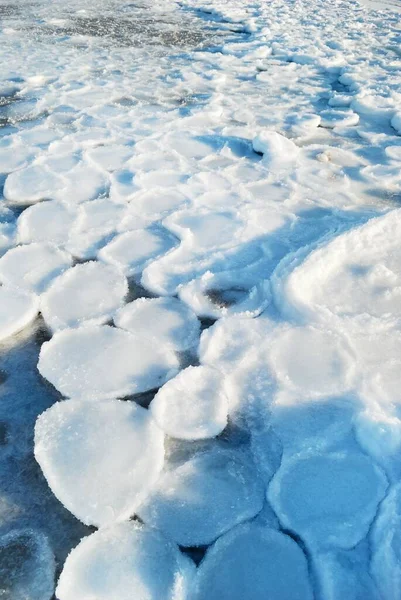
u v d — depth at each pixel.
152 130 3.45
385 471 1.27
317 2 9.70
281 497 1.23
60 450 1.32
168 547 1.13
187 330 1.76
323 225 2.38
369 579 1.06
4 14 7.33
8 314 1.77
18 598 1.06
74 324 1.76
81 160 2.97
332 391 1.48
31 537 1.17
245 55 5.55
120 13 7.77
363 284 1.93
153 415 1.42
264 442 1.37
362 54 5.76
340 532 1.15
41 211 2.45
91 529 1.18
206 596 1.06
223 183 2.77
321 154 3.12
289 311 1.78
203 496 1.24
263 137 3.14
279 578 1.08
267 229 2.33
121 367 1.58
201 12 8.30
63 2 8.51
